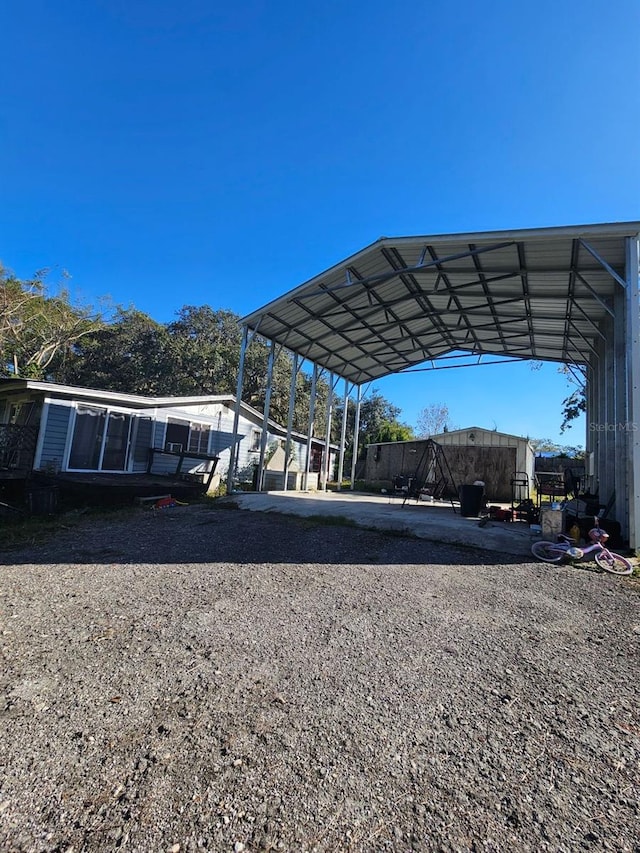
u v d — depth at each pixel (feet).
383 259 26.37
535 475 40.24
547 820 4.42
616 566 14.70
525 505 23.95
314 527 20.99
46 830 4.19
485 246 21.81
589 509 22.06
